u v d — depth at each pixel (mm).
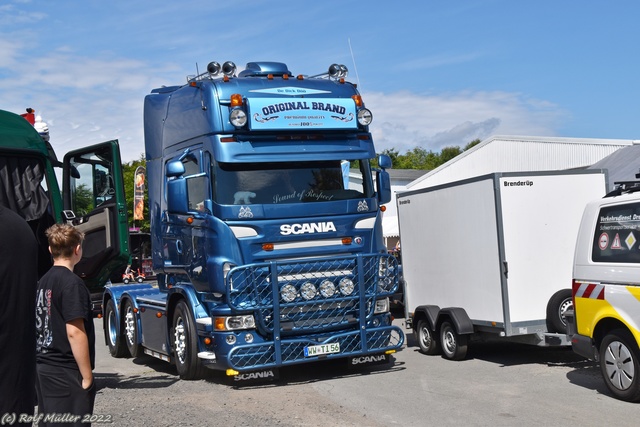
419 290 12414
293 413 7895
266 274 9367
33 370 3535
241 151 9508
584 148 32781
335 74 10586
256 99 9570
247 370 9281
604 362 8016
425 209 12141
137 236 32781
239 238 9336
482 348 12500
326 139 10008
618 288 7801
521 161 35062
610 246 8031
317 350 9562
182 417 7875
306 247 9609
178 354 10445
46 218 9352
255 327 9438
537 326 10281
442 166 38125
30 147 9117
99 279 10719
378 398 8547
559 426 6973
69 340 5062
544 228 10422
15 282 3441
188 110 10242
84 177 10828
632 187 8078
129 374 11305
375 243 10102
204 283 9555
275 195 9570
